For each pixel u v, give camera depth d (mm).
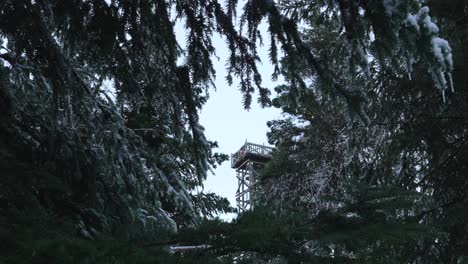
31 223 1762
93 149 3922
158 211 4586
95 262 1413
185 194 5609
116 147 4086
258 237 1576
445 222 6840
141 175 4273
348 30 2975
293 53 3287
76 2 2867
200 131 3760
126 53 3322
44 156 3326
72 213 3135
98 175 3877
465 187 7699
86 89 3736
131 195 4090
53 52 2936
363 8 2756
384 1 2627
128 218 3812
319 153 10781
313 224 1775
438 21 7742
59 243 1411
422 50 2678
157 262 1527
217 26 3277
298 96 3764
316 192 10398
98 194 3846
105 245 1538
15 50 2984
